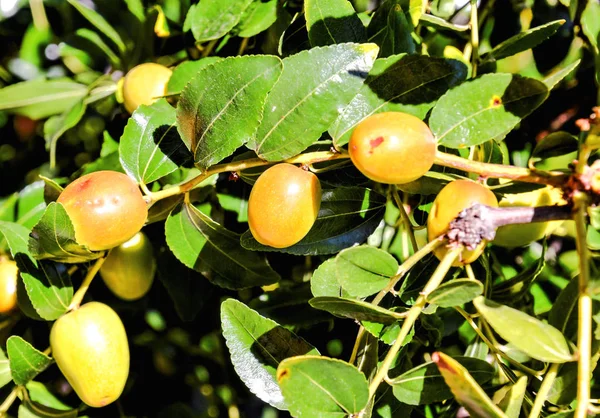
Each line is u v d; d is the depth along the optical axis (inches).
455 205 16.0
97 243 16.8
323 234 17.5
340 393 15.8
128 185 16.9
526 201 18.5
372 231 17.7
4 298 19.0
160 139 17.6
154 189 19.4
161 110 17.8
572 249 21.1
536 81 16.3
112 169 19.9
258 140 16.7
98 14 20.6
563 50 20.7
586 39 20.5
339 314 16.6
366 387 15.8
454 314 20.3
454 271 17.5
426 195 18.3
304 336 20.6
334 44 16.8
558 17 20.6
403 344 16.7
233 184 19.8
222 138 16.5
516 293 19.1
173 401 22.4
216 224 17.9
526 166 20.6
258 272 18.1
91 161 21.3
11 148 21.7
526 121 20.8
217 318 21.6
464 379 15.3
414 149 15.7
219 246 18.1
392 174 15.8
